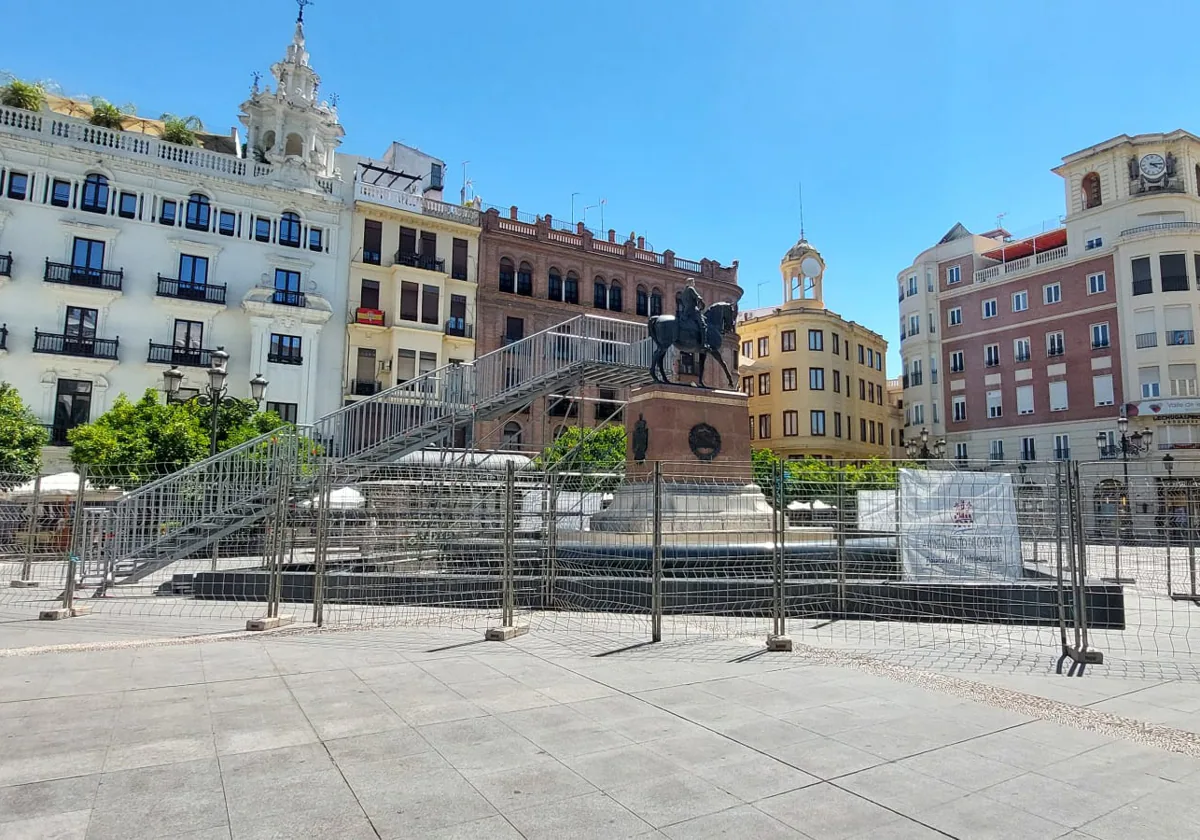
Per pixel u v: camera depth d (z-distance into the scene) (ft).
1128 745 15.78
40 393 104.42
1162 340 138.00
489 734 16.07
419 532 39.47
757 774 13.91
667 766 14.26
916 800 12.78
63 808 11.99
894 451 215.10
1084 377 149.79
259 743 15.31
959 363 174.29
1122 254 144.36
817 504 41.75
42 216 106.42
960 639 28.02
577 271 152.05
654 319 52.60
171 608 34.99
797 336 183.42
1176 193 141.59
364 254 129.90
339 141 134.92
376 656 23.84
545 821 11.78
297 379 119.85
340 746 15.20
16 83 108.37
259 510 45.06
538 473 49.85
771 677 21.44
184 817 11.73
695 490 46.68
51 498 46.11
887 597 32.86
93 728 16.16
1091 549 62.54
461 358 135.64
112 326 109.60
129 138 112.88
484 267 140.97
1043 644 27.17
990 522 32.96
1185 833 11.55
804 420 179.93
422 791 12.93
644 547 39.14
